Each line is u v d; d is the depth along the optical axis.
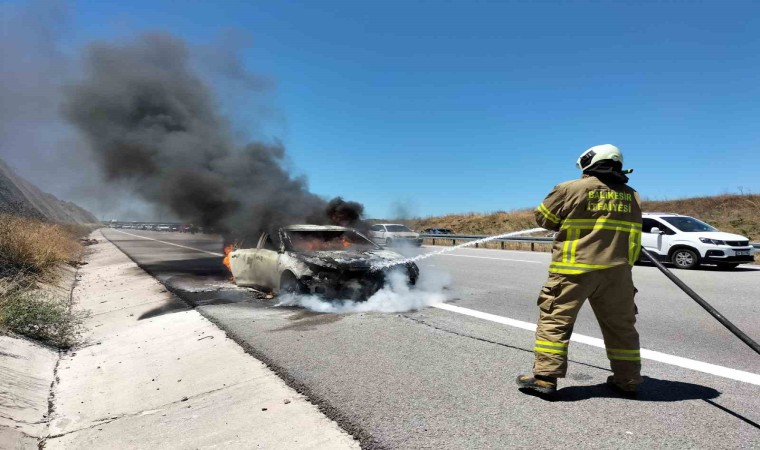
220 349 5.17
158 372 4.92
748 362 4.48
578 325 6.00
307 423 3.30
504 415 3.27
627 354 3.54
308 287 7.30
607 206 3.36
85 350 6.23
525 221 41.47
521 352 4.76
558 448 2.82
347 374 4.12
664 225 13.62
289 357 4.61
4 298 6.71
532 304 7.45
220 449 3.13
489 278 10.85
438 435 3.00
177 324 6.70
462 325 5.96
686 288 3.29
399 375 4.09
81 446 3.48
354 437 3.05
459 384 3.87
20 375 4.68
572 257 3.38
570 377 4.03
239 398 3.89
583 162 3.59
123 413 4.04
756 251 14.23
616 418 3.21
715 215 31.61
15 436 3.48
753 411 3.32
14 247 11.05
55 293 10.20
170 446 3.27
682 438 2.93
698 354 4.76
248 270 9.30
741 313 6.80
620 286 3.42
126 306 8.94
